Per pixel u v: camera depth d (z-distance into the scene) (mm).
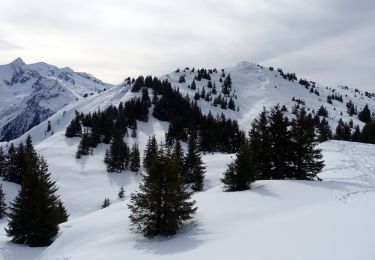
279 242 17359
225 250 18219
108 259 21719
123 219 31219
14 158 89812
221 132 139750
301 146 40438
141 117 185125
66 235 30812
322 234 17000
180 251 20469
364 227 16453
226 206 29516
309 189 32812
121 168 120250
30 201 37000
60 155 130750
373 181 43125
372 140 98312
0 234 45219
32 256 33562
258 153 41031
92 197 99312
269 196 31344
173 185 25625
